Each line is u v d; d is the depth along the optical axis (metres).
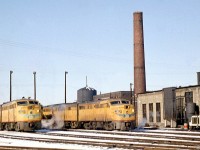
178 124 52.12
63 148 18.88
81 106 48.75
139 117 62.59
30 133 36.19
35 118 38.66
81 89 97.94
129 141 24.42
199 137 27.30
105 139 26.25
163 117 54.88
